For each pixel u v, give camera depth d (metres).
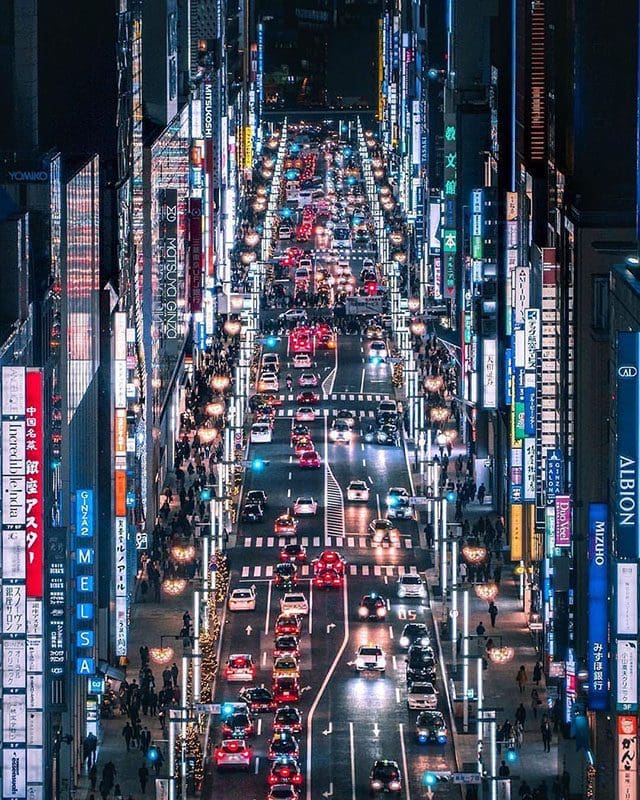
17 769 152.50
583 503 187.38
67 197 184.62
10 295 161.25
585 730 175.75
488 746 189.25
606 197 194.38
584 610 184.00
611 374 154.50
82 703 187.62
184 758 182.00
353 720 199.62
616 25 196.75
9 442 151.38
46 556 160.12
